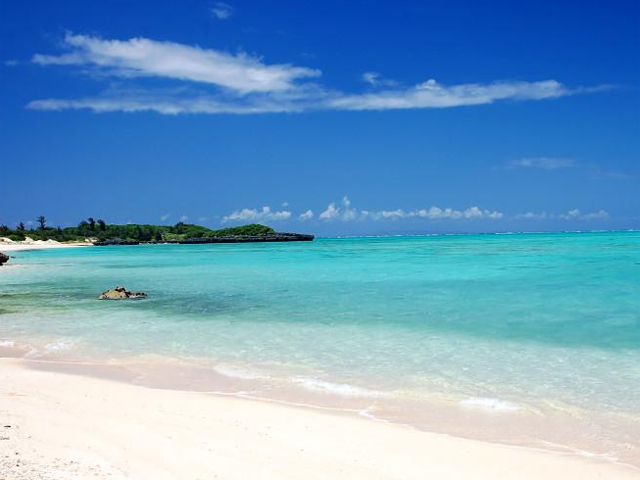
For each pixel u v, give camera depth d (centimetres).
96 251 11869
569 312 2031
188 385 1224
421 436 898
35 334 1828
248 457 777
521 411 1022
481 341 1603
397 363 1376
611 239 12438
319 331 1806
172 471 708
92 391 1133
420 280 3331
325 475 722
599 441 883
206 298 2731
